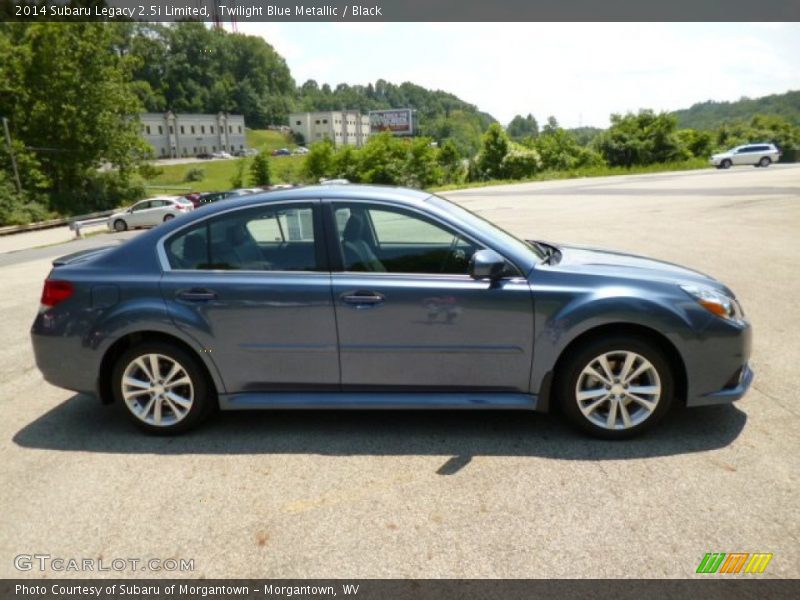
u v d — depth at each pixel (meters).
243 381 3.72
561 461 3.34
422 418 3.98
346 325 3.57
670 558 2.51
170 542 2.73
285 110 164.25
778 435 3.55
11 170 34.66
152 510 2.99
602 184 34.44
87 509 3.02
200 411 3.80
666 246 10.41
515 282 3.50
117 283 3.71
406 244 3.64
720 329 3.44
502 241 3.65
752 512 2.80
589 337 3.53
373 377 3.65
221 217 3.76
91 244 20.30
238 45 154.62
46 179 36.41
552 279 3.52
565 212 18.28
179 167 95.94
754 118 92.62
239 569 2.54
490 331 3.51
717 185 26.23
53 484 3.27
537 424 3.84
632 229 13.02
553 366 3.52
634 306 3.40
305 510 2.96
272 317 3.61
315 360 3.64
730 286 7.30
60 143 38.16
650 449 3.45
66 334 3.76
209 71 143.62
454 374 3.60
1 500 3.13
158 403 3.80
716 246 10.22
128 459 3.54
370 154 55.59
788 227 12.20
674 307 3.42
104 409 4.35
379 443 3.64
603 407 3.62
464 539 2.68
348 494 3.08
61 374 3.84
